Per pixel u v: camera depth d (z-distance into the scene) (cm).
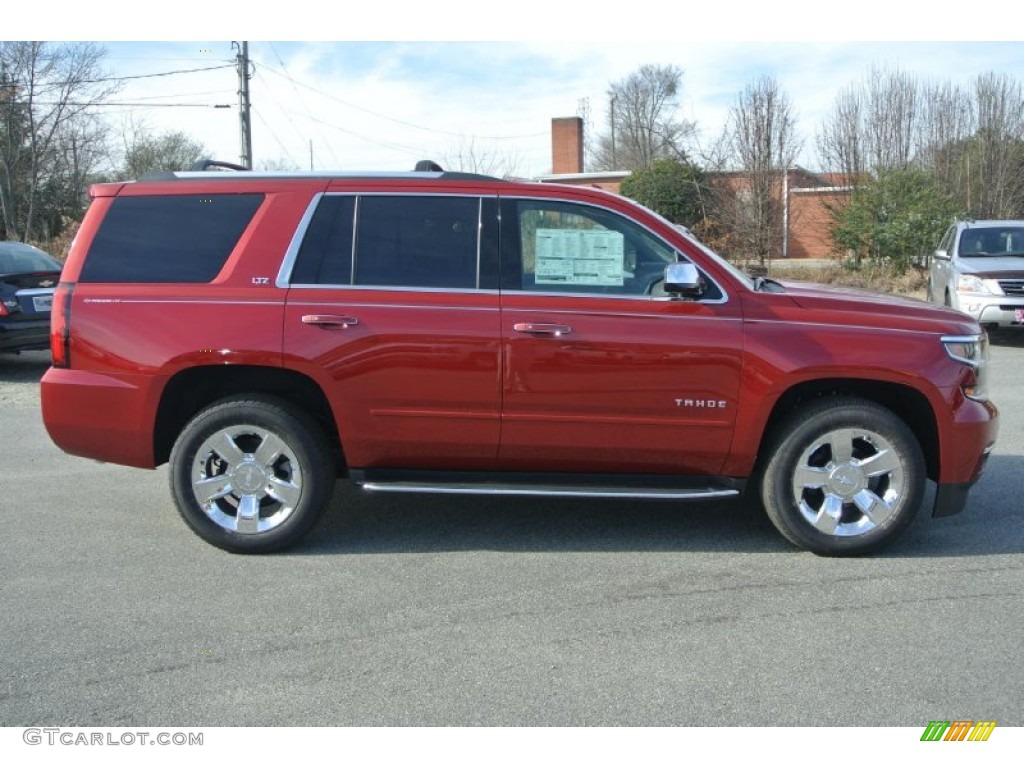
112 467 629
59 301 446
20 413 824
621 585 414
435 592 407
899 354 427
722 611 385
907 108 2331
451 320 430
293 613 384
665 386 430
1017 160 2273
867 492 442
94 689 321
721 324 429
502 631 366
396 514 525
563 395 432
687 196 2372
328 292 437
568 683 324
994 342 1247
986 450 442
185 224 450
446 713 306
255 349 431
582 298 434
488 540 479
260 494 452
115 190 457
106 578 423
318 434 450
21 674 331
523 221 442
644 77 5616
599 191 446
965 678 327
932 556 450
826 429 434
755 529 496
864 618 377
